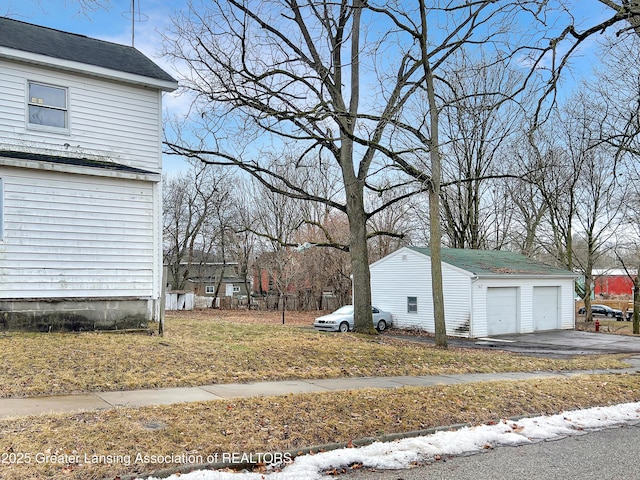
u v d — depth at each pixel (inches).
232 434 247.1
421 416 307.3
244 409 285.6
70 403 284.4
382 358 508.4
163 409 275.1
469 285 1010.1
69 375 340.8
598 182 1258.6
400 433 278.7
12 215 479.8
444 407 330.0
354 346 553.6
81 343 433.1
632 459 254.7
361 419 289.3
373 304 1218.0
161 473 205.2
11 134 499.5
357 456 241.9
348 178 754.8
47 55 506.9
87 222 518.0
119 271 534.6
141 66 584.1
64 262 504.1
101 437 227.0
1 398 291.1
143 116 574.6
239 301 1777.8
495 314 1050.7
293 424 269.4
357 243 762.8
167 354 419.2
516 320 1083.3
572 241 1470.2
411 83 668.1
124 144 560.4
